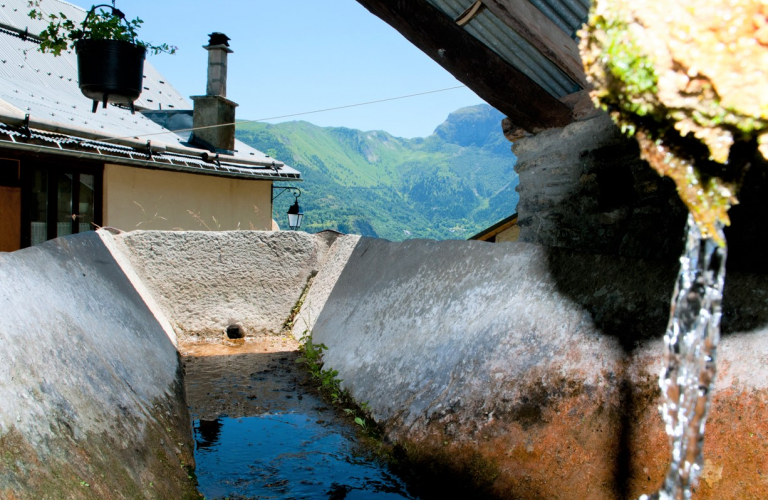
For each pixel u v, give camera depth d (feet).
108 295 13.35
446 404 10.76
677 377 5.00
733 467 6.77
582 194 13.37
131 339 12.57
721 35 3.79
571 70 12.76
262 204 46.37
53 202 30.76
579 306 9.61
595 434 8.32
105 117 38.24
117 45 17.53
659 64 4.00
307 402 14.56
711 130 3.97
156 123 45.65
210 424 12.96
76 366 8.09
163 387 12.48
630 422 7.97
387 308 15.56
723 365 7.30
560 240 14.16
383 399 12.82
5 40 39.40
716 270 6.33
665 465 7.38
